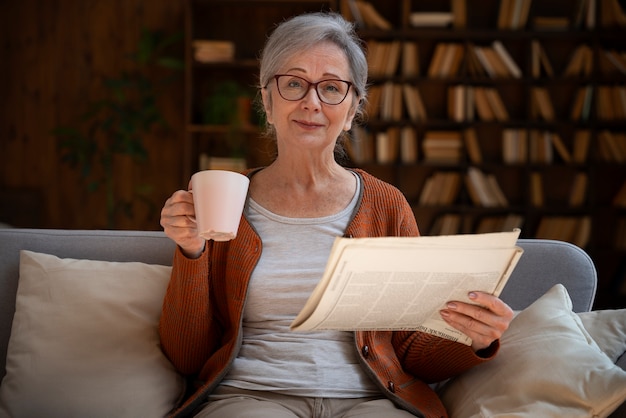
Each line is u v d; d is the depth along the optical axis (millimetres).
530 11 4918
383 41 5023
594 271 1736
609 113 4898
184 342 1465
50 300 1538
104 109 5219
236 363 1434
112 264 1634
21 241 1680
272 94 1546
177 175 5227
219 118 4973
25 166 5215
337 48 1535
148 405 1464
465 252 1158
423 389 1506
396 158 4977
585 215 5004
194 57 4969
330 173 1577
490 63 4906
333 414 1366
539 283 1717
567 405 1297
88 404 1438
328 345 1439
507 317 1269
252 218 1541
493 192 4938
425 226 5094
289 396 1383
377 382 1418
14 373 1465
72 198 5219
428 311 1255
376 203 1581
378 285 1163
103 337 1503
